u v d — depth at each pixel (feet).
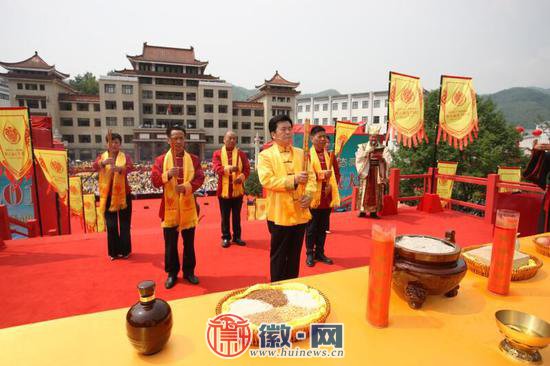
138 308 3.80
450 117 22.18
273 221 10.58
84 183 98.37
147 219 55.06
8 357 3.74
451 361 3.86
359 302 5.20
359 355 3.92
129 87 146.61
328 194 14.64
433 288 4.90
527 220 18.89
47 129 28.99
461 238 18.69
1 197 28.78
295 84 165.78
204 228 20.90
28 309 10.93
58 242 17.71
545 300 5.41
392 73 21.27
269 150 10.58
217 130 160.97
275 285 5.47
